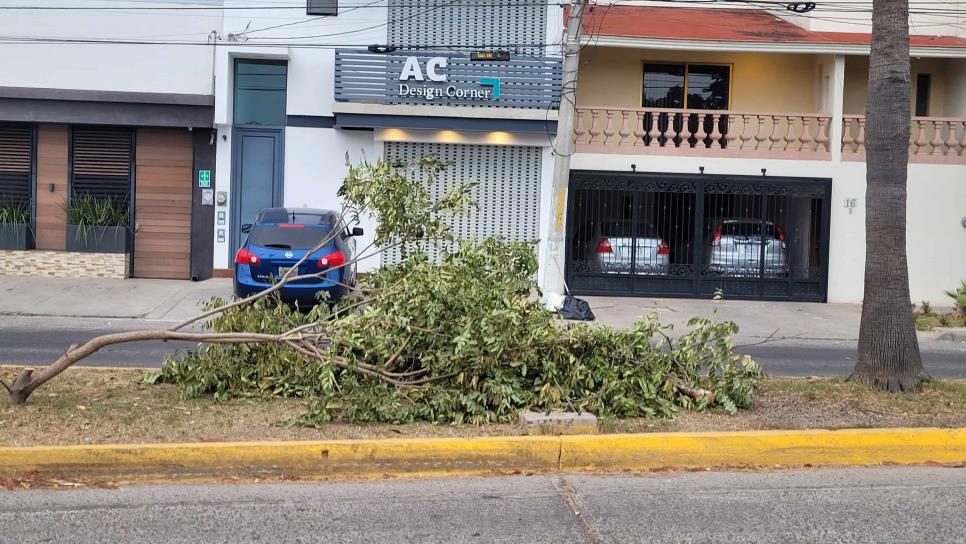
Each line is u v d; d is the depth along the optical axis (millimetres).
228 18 19844
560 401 8016
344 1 19969
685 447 7039
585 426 7395
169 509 6012
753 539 5617
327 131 20250
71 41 19828
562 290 17375
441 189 20469
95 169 20203
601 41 19828
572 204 20281
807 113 21156
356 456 6762
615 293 20328
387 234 8750
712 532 5727
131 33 19906
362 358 8516
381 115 19547
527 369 8367
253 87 20297
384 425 7703
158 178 20234
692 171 20281
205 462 6621
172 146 20203
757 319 17859
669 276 20344
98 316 15852
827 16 21109
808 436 7164
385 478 6742
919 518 6004
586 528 5777
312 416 7629
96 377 9359
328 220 15781
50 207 20219
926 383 9094
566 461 6941
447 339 8156
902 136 8961
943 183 20281
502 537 5605
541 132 20078
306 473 6723
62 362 7973
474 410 7855
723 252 20281
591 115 20297
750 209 20406
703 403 8242
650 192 20328
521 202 20500
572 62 17047
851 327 17219
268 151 20297
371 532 5656
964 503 6297
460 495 6367
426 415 7910
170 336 7922
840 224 20375
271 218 15648
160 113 19578
